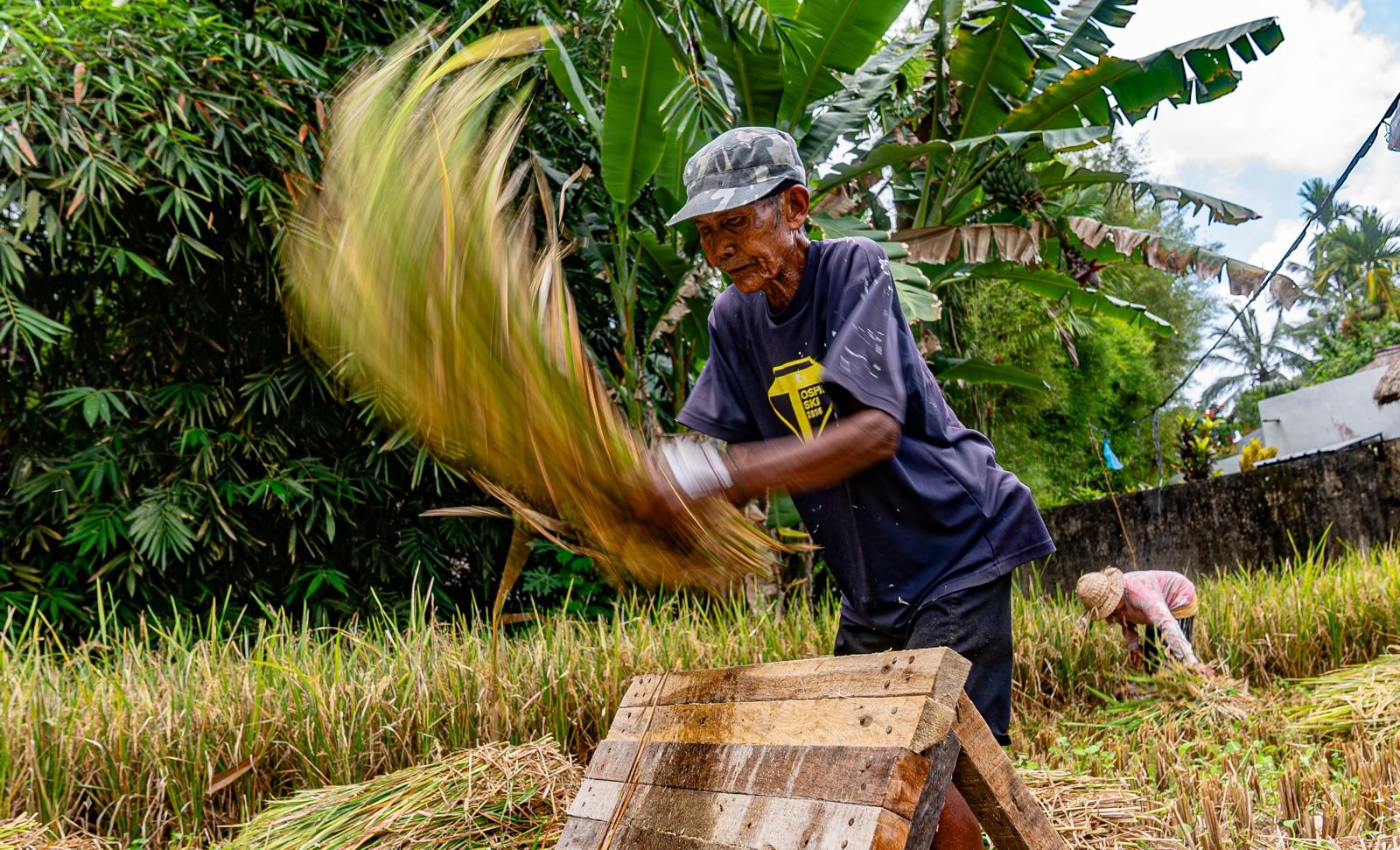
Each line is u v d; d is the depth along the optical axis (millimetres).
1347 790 3066
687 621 4672
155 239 6219
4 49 5160
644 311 7293
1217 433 17734
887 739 1570
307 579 6496
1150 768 3588
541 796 2916
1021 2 6285
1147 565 9086
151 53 5559
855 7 5664
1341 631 5184
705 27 5691
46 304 6176
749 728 1875
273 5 6344
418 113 1677
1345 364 23812
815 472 1766
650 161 5434
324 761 3520
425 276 1554
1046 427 13172
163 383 6617
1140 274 16469
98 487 5809
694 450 1740
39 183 5383
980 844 1880
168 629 6039
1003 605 2109
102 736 3449
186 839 3273
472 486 7039
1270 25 5898
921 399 2062
